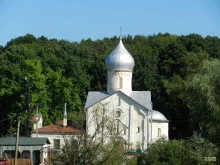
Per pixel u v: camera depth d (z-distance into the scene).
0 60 126.12
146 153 72.44
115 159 66.38
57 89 121.38
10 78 117.12
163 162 69.56
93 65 140.12
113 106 105.25
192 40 151.88
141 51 146.75
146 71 133.62
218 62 88.88
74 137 72.75
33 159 80.31
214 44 154.12
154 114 109.25
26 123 100.38
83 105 130.12
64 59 140.25
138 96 107.38
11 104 115.62
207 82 83.56
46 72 122.25
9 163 69.94
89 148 65.50
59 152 72.50
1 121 106.50
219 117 79.94
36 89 114.00
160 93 127.94
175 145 71.00
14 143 78.44
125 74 108.50
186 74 124.38
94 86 138.38
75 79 133.38
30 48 141.75
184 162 70.12
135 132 104.81
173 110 121.81
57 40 172.75
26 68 115.69
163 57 142.75
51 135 102.31
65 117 104.38
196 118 83.94
